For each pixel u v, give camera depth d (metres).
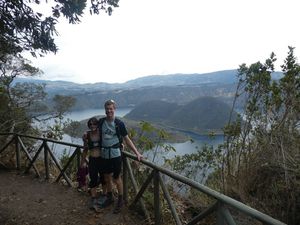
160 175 4.57
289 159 6.09
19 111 18.98
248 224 5.02
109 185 5.60
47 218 5.54
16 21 7.14
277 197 5.78
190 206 6.24
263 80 6.57
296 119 6.38
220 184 6.84
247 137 6.80
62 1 7.09
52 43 7.55
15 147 9.43
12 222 5.47
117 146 5.21
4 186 7.45
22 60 18.36
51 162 9.17
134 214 5.34
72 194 6.56
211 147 7.41
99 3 7.47
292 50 6.38
